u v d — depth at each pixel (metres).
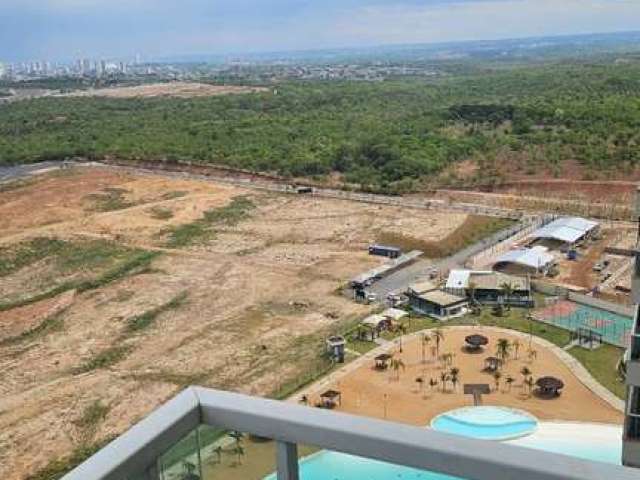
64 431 40.94
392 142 115.81
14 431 41.12
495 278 60.56
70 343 54.25
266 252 75.75
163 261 73.75
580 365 46.03
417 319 55.62
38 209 96.62
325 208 93.19
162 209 94.38
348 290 62.94
